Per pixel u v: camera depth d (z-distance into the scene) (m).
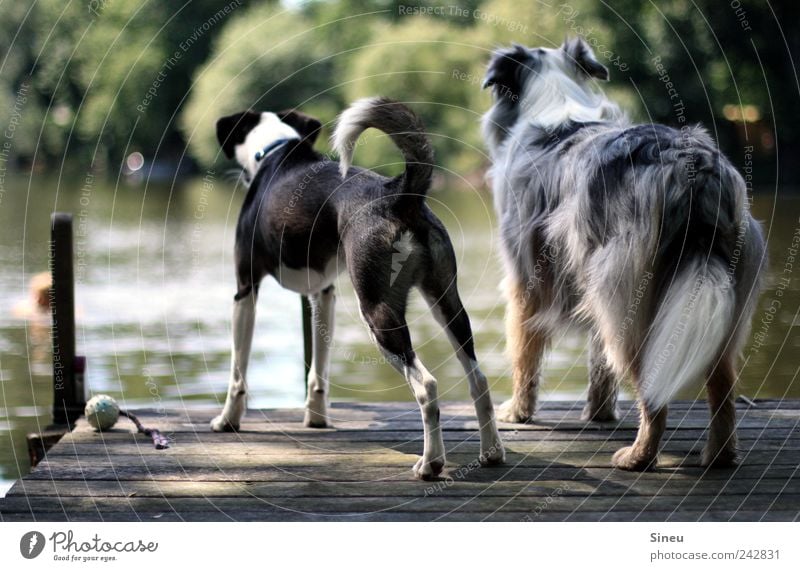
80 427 5.79
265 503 4.45
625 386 5.39
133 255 18.45
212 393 8.87
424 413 4.62
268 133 5.78
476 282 14.99
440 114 26.31
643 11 25.66
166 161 40.84
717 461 4.80
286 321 12.46
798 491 4.50
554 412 6.08
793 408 6.15
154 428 5.66
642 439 4.77
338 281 13.81
